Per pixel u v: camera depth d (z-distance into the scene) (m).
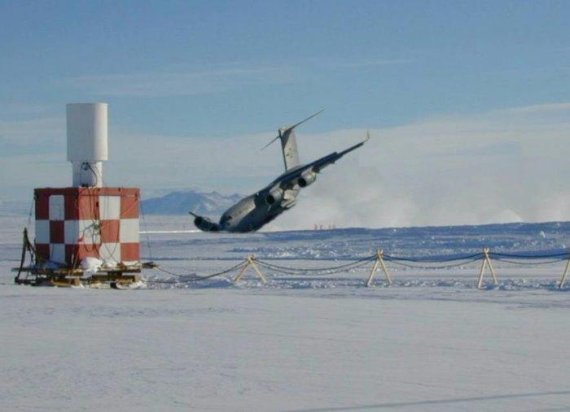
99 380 19.64
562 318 32.78
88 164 53.75
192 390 18.42
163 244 124.25
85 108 53.53
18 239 170.62
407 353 23.78
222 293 46.84
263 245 115.75
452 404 16.78
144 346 25.22
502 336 27.36
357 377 19.97
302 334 28.06
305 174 145.50
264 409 16.42
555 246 94.81
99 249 53.03
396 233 140.50
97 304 39.22
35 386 18.91
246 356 23.28
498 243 102.88
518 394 17.81
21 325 30.70
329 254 92.06
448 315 34.06
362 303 39.69
